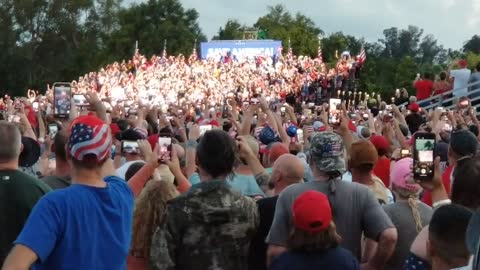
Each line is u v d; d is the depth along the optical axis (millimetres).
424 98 33094
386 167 10961
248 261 7164
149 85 70375
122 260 5707
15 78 103750
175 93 67062
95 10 109062
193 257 6375
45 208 5402
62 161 7840
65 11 106312
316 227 5945
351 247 6996
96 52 108812
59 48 106250
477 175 6426
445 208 5324
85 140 5609
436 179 7207
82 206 5508
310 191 6195
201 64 78625
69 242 5430
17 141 6598
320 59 74625
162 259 6379
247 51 94500
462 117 18406
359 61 52906
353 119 21688
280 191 7566
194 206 6391
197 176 9117
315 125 15359
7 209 6410
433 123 17250
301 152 12422
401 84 91938
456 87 32000
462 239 5176
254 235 6801
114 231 5648
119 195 5781
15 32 103312
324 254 5992
